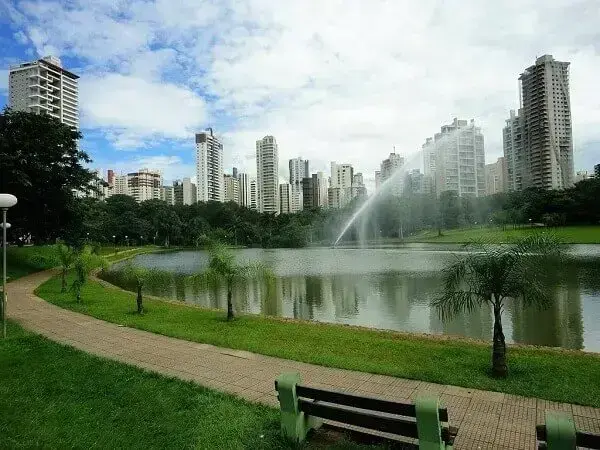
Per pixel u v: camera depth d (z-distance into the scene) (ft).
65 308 57.36
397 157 462.60
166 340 37.93
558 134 386.11
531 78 396.98
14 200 40.40
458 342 38.70
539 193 289.12
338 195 512.22
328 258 180.86
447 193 331.57
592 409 21.75
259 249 309.63
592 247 170.09
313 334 41.68
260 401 22.91
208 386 25.52
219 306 71.20
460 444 18.24
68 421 19.95
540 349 35.86
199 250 315.37
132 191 597.93
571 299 68.13
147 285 99.76
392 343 37.37
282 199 587.68
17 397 23.04
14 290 78.33
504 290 28.66
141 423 19.74
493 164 482.28
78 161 131.13
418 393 24.25
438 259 158.92
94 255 70.54
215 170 600.39
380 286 91.04
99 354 33.30
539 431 12.51
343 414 15.92
